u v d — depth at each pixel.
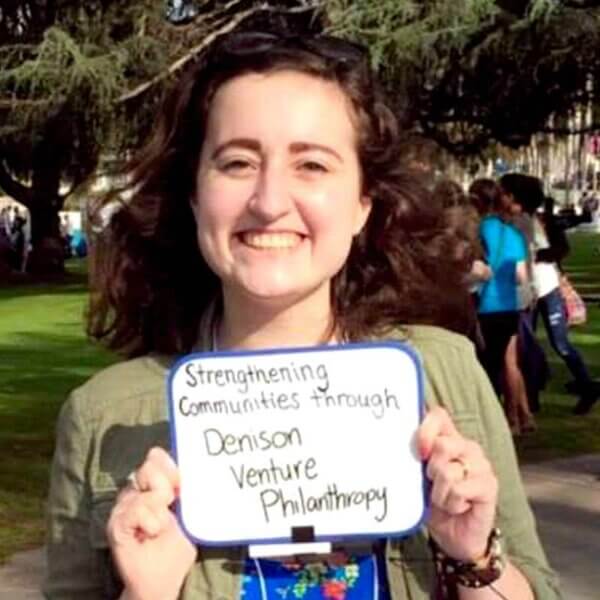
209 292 2.30
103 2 15.40
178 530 2.04
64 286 30.80
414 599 2.08
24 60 15.43
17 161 30.98
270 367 2.06
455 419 2.15
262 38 2.14
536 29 11.11
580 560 6.25
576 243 49.31
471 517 2.00
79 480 2.18
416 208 2.28
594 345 16.11
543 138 21.91
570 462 8.65
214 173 2.10
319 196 2.08
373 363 2.05
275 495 2.06
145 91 13.82
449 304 2.31
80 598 2.19
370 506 2.05
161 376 2.20
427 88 14.18
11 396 12.02
